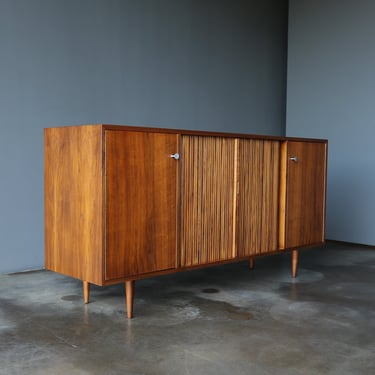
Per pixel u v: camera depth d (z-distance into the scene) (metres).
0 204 3.93
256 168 3.56
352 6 5.58
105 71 4.48
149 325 2.77
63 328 2.70
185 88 5.18
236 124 5.76
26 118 4.02
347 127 5.67
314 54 5.92
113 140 2.74
